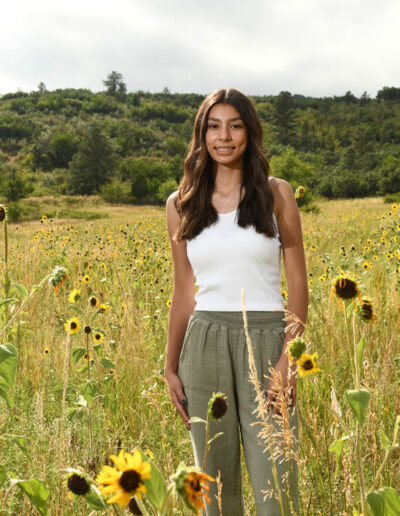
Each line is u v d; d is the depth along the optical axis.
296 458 1.59
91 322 3.99
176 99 162.38
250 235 1.89
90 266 6.37
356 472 2.13
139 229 13.84
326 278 5.34
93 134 80.94
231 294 1.91
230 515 2.00
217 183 2.02
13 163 94.12
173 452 2.53
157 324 4.33
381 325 3.58
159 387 3.21
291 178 42.47
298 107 162.75
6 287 2.91
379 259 6.33
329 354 3.29
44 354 3.69
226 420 1.93
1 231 14.55
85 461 2.36
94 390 2.84
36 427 2.62
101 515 2.01
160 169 78.19
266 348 1.88
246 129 1.96
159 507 0.99
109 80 162.12
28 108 135.50
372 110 146.38
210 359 1.92
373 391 2.12
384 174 59.97
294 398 1.85
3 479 1.74
